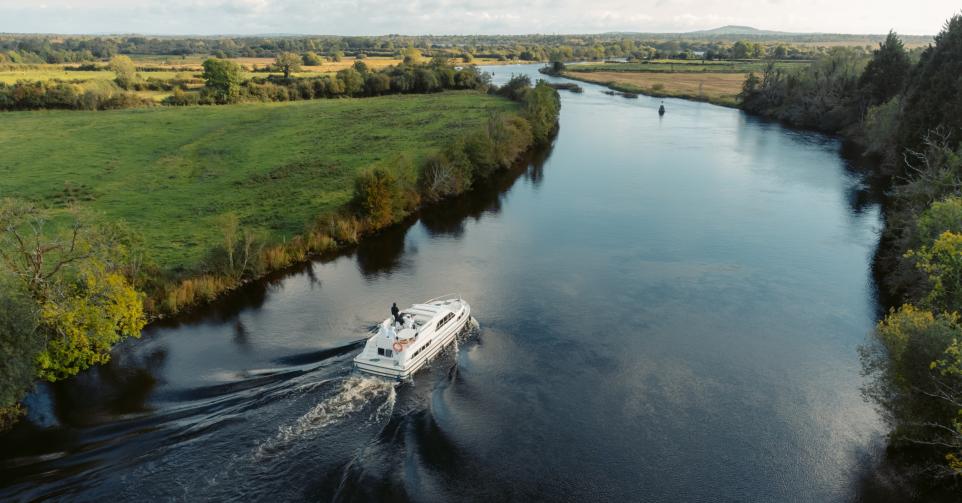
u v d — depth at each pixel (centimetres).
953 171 5191
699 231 6325
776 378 3662
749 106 16025
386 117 12925
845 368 3772
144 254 4594
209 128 11744
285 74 19912
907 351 2759
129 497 2509
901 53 11481
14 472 2666
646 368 3747
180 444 2831
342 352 3762
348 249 5881
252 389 3306
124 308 3572
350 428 2986
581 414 3281
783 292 4841
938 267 3456
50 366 3319
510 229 6462
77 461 2730
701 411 3338
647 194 7781
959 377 2559
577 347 3978
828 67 14800
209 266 4897
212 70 15600
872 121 10462
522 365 3744
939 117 6881
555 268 5341
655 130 12756
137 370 3600
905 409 2794
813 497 2755
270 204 6950
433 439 2972
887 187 7981
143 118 12744
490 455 2933
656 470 2889
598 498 2706
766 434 3161
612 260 5534
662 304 4628
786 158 9912
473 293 4806
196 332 4134
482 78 19750
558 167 9412
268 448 2819
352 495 2578
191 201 7075
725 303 4650
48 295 3316
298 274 5244
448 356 3772
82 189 7469
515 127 10244
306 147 9988
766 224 6544
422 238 6200
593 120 14088
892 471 2898
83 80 17100
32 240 3522
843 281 5050
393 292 4825
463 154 8119
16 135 10781
